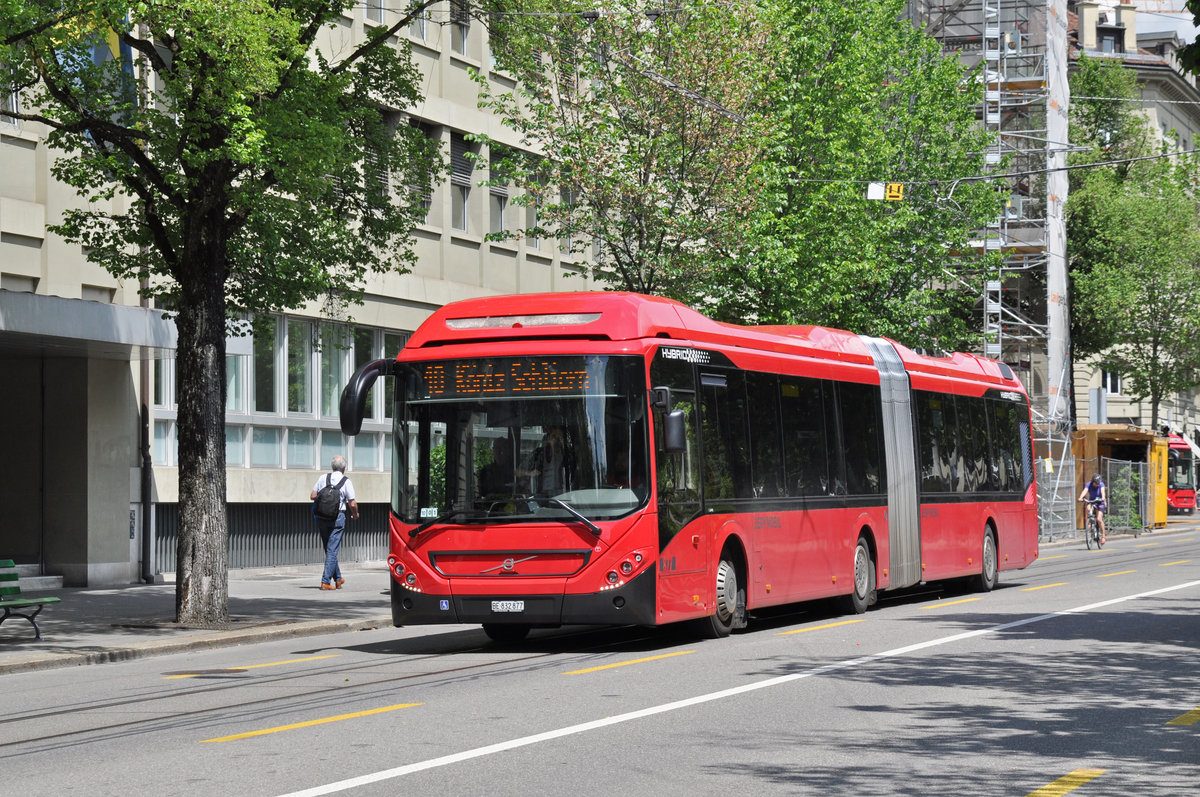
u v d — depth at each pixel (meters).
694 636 16.81
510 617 15.05
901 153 41.81
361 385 15.32
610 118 28.20
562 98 28.92
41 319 21.83
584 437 15.17
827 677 12.66
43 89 20.34
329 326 22.47
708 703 11.13
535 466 15.23
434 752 9.02
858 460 20.28
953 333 42.78
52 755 9.26
